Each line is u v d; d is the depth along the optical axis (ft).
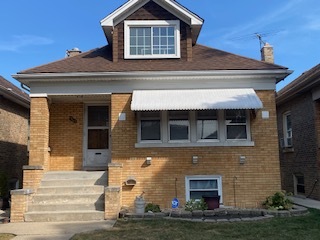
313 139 59.21
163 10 55.62
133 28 55.72
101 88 50.88
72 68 51.26
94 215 41.81
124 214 41.93
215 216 42.19
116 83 50.90
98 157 56.59
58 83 50.88
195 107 46.11
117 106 50.44
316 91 57.72
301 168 64.49
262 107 46.80
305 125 62.49
